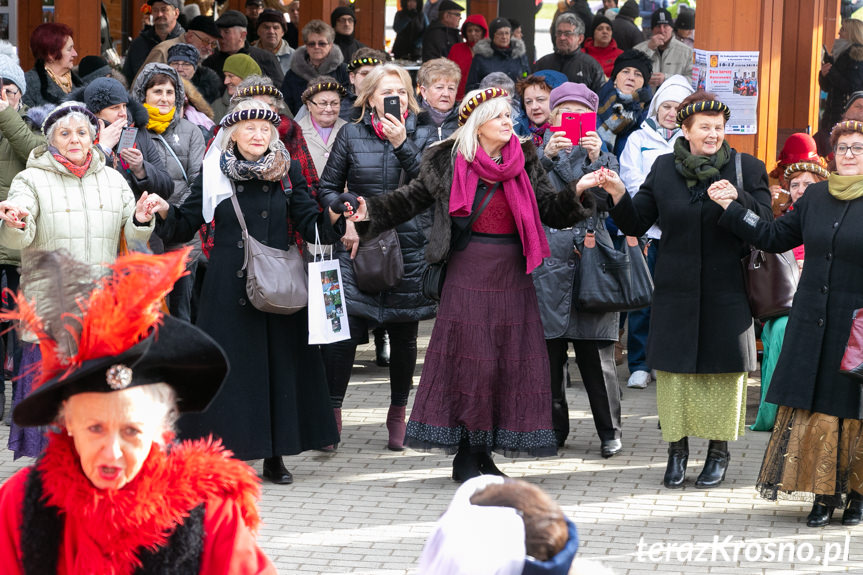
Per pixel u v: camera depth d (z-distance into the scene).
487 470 7.43
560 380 8.23
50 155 7.20
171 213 7.21
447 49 20.70
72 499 2.83
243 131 7.19
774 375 6.84
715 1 10.45
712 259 7.26
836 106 14.80
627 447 8.42
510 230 7.14
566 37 15.53
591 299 7.77
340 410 8.48
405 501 7.20
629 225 7.31
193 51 11.35
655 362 7.36
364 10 23.64
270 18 16.84
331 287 7.38
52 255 2.82
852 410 6.59
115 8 19.22
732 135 10.63
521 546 2.25
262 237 7.24
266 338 7.32
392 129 7.86
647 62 10.55
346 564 6.14
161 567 2.86
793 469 6.77
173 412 2.97
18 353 7.37
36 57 10.34
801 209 6.93
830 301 6.68
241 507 3.00
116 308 2.72
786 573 6.08
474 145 7.04
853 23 14.70
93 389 2.76
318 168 9.52
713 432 7.41
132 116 8.75
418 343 11.98
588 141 7.73
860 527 6.82
